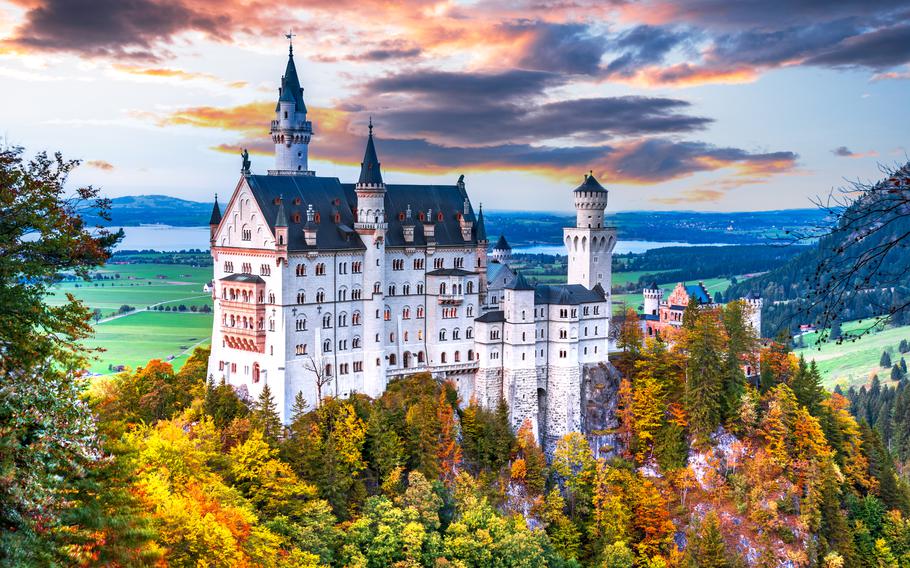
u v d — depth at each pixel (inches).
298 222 6481.3
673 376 7765.8
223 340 6707.7
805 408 7564.0
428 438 6417.3
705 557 6358.3
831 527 7047.2
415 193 7431.1
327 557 5088.6
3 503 2190.0
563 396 7411.4
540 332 7436.0
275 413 6033.5
